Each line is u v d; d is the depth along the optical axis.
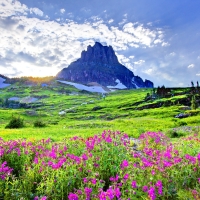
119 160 9.83
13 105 174.38
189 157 9.85
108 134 13.29
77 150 11.87
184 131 33.09
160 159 10.11
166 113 80.88
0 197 7.12
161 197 7.64
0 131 36.78
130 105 136.25
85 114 115.94
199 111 66.31
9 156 10.54
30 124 62.91
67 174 8.18
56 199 7.25
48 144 15.33
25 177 8.16
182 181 8.69
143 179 8.23
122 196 7.11
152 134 19.14
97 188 7.46
